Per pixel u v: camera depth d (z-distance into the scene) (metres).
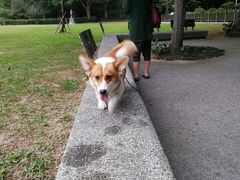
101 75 1.03
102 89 1.00
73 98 1.60
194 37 4.64
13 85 1.85
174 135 1.18
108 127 0.96
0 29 9.01
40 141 1.12
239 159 1.00
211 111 1.42
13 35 6.20
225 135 1.17
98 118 1.04
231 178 0.90
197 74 2.15
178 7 3.03
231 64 2.48
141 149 0.81
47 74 2.15
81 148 0.83
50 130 1.21
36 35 6.03
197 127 1.25
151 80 2.00
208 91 1.73
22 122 1.29
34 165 0.95
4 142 1.13
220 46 3.65
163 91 1.75
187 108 1.46
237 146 1.08
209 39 4.55
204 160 1.00
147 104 1.54
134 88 1.37
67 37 5.26
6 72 2.24
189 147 1.08
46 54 3.17
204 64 2.52
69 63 2.56
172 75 2.13
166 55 2.91
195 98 1.61
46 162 0.97
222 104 1.51
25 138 1.15
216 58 2.79
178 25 3.05
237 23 5.01
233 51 3.19
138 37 1.81
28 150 1.06
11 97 1.62
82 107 1.15
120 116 1.05
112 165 0.74
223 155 1.03
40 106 1.48
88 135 0.91
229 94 1.66
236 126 1.25
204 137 1.16
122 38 4.15
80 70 2.26
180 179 0.90
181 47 3.10
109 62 1.08
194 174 0.92
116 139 0.87
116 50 1.28
